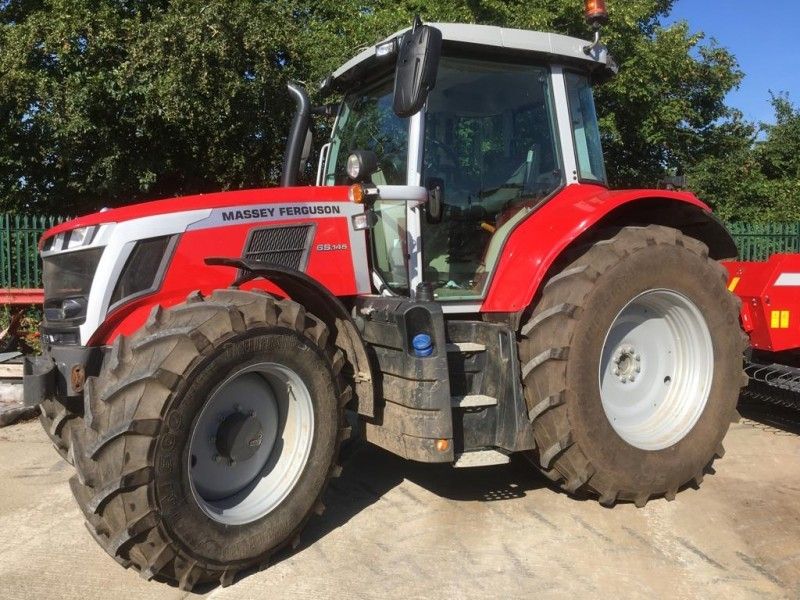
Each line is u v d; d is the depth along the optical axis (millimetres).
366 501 4152
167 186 12492
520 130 4223
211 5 9977
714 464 4656
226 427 3342
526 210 4211
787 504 4004
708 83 15320
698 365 4215
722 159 15930
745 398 5473
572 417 3701
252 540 3244
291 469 3463
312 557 3477
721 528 3717
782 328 4934
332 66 10641
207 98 10383
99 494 2914
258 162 12047
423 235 3912
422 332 3562
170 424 2955
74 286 3473
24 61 10156
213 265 3504
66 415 3680
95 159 11023
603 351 4051
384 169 4074
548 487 4328
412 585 3201
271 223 3725
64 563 3461
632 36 12172
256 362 3229
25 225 8883
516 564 3383
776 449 4934
